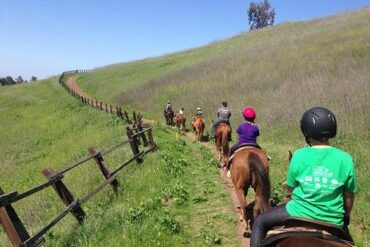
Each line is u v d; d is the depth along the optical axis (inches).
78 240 306.8
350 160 164.2
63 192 348.5
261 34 2623.0
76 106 1722.4
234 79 1305.4
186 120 1171.9
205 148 739.4
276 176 460.8
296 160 171.6
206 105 1172.5
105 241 295.6
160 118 1330.0
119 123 1040.8
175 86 1583.4
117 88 2127.2
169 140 788.0
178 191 430.6
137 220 337.4
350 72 842.8
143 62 2955.2
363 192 352.2
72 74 3479.3
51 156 938.7
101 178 529.7
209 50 2549.2
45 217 459.2
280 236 160.4
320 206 162.4
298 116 707.4
